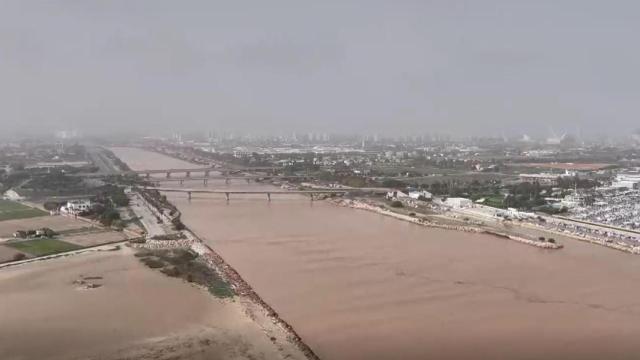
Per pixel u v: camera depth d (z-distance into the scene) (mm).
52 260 175375
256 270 169375
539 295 146875
